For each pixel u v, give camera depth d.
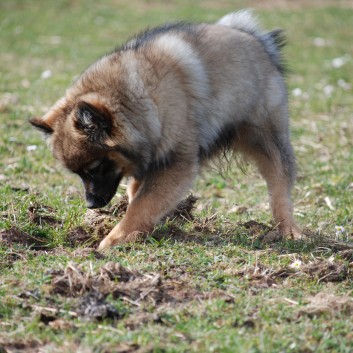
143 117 10.57
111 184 11.12
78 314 8.12
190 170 11.09
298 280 9.47
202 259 9.91
